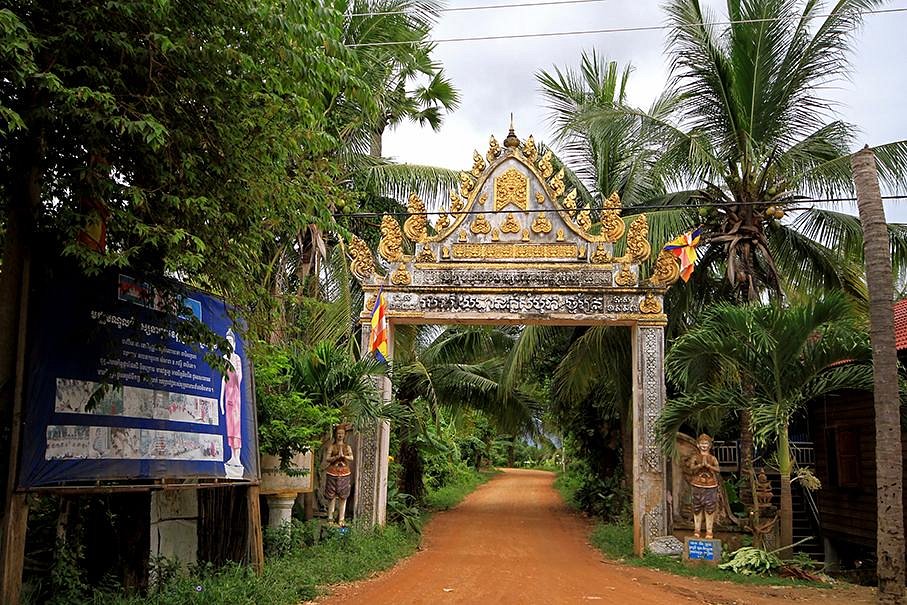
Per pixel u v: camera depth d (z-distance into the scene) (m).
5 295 6.65
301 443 11.41
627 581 11.25
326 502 14.02
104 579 7.94
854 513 15.45
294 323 14.64
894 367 9.98
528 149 15.19
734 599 9.80
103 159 6.38
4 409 6.58
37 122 6.32
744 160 15.40
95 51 6.39
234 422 9.69
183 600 7.80
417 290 14.83
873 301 10.20
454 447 35.00
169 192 6.85
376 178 16.89
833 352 11.45
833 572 15.17
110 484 7.56
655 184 19.28
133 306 7.94
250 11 6.43
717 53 15.49
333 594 9.66
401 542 14.39
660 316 14.30
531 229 14.90
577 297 14.55
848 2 14.78
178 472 8.38
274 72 7.06
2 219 7.47
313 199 7.87
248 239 7.65
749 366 12.12
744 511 17.70
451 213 14.98
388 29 16.05
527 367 22.62
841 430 15.84
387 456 15.22
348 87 7.44
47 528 8.18
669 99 16.70
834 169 15.22
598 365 18.31
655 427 13.91
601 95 21.61
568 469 36.56
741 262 15.20
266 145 7.29
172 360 8.56
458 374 23.02
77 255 6.19
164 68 6.64
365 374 13.48
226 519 10.60
